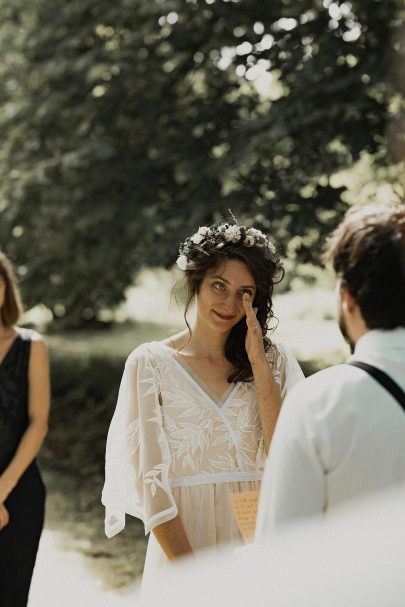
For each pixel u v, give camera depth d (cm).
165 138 768
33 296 839
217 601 130
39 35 773
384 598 115
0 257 331
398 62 621
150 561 231
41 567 473
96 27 763
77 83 765
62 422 825
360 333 150
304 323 1224
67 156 716
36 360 326
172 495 225
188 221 715
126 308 1488
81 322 1360
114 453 239
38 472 326
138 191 773
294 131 644
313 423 139
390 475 136
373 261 145
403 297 146
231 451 229
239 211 682
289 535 135
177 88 799
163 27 739
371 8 630
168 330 261
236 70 717
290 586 123
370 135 641
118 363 934
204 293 233
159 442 223
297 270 823
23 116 783
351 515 132
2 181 761
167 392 230
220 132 752
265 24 694
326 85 632
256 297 238
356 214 153
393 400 139
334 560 123
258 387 230
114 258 791
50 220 770
